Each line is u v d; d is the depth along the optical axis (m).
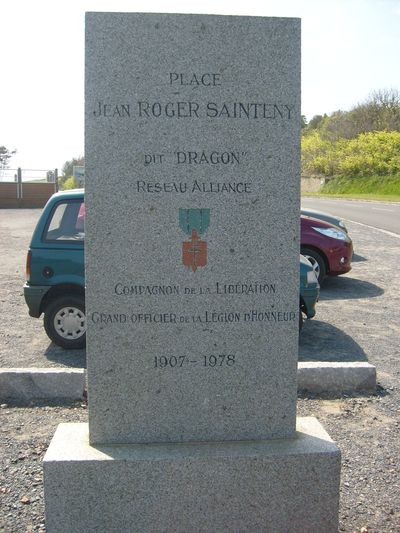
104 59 3.30
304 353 7.10
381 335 7.96
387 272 12.87
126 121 3.34
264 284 3.48
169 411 3.51
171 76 3.33
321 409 5.37
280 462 3.35
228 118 3.37
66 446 3.43
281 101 3.39
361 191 56.91
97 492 3.29
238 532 3.38
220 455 3.32
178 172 3.38
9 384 5.51
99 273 3.40
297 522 3.40
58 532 3.31
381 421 5.13
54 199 7.00
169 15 3.30
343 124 74.44
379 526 3.59
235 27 3.33
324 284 11.52
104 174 3.36
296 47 3.37
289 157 3.42
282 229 3.46
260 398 3.54
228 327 3.49
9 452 4.49
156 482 3.31
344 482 4.09
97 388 3.46
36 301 6.86
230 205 3.42
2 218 27.08
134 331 3.45
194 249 3.43
